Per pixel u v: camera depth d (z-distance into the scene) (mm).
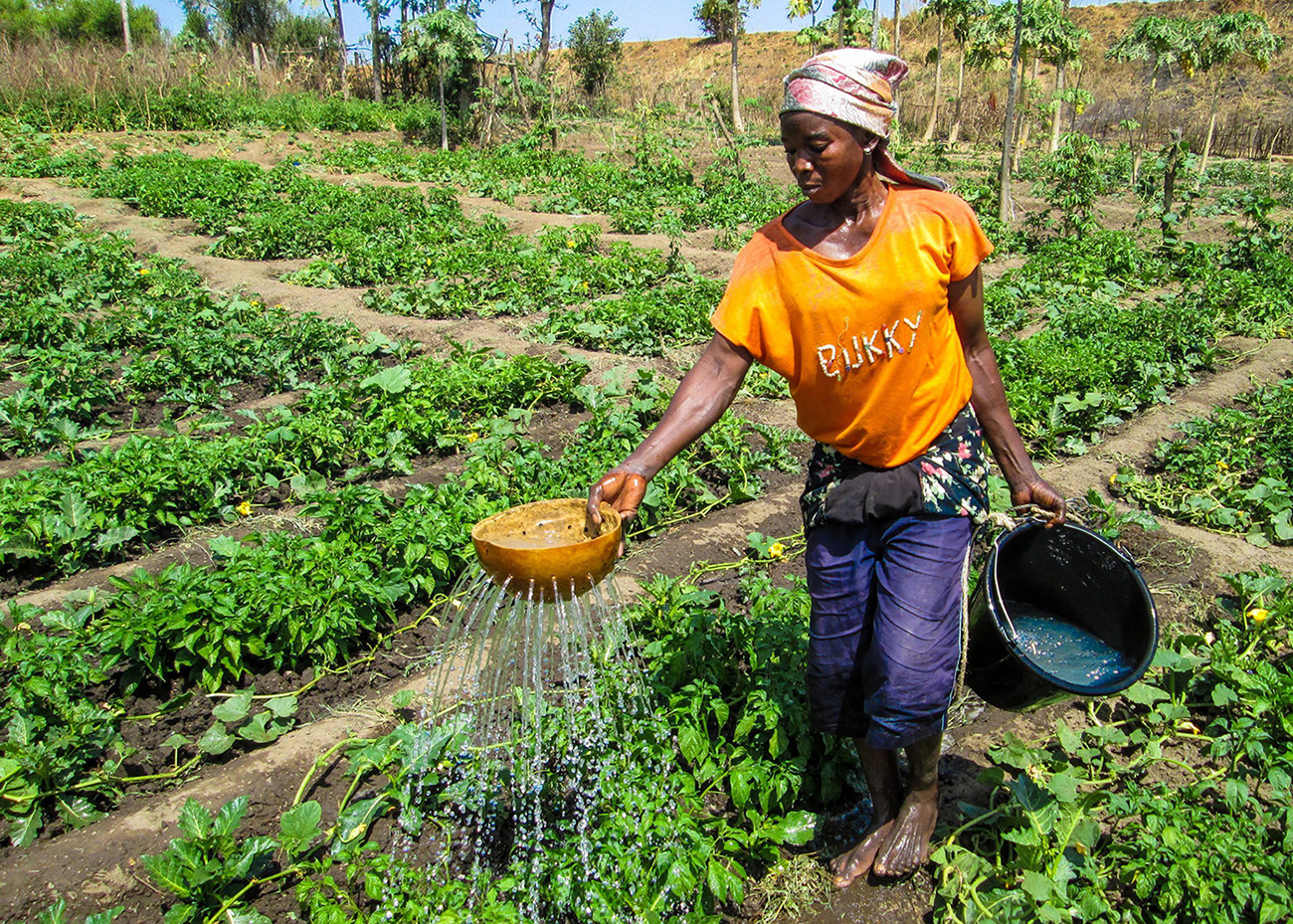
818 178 2410
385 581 4387
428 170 20203
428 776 3117
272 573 4152
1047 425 6750
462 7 29000
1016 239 14586
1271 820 3064
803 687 3299
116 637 3807
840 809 3277
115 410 7395
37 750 3270
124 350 8680
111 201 14875
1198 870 2703
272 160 20891
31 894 2846
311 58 33312
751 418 7184
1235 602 4336
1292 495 5488
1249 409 7484
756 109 32906
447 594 4680
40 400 6695
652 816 2873
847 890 2930
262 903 2887
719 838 2928
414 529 4590
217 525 5465
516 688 3479
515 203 17859
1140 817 3047
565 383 7516
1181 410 7352
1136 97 35531
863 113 2354
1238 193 18688
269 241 12586
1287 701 3449
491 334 9258
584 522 2764
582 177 19984
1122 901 2812
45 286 10141
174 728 3785
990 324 9656
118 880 2914
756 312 2604
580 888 2748
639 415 6926
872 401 2582
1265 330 9281
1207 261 12008
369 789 3314
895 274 2455
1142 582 2811
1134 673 2691
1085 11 47812
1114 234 12969
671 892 2748
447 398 7094
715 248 14609
